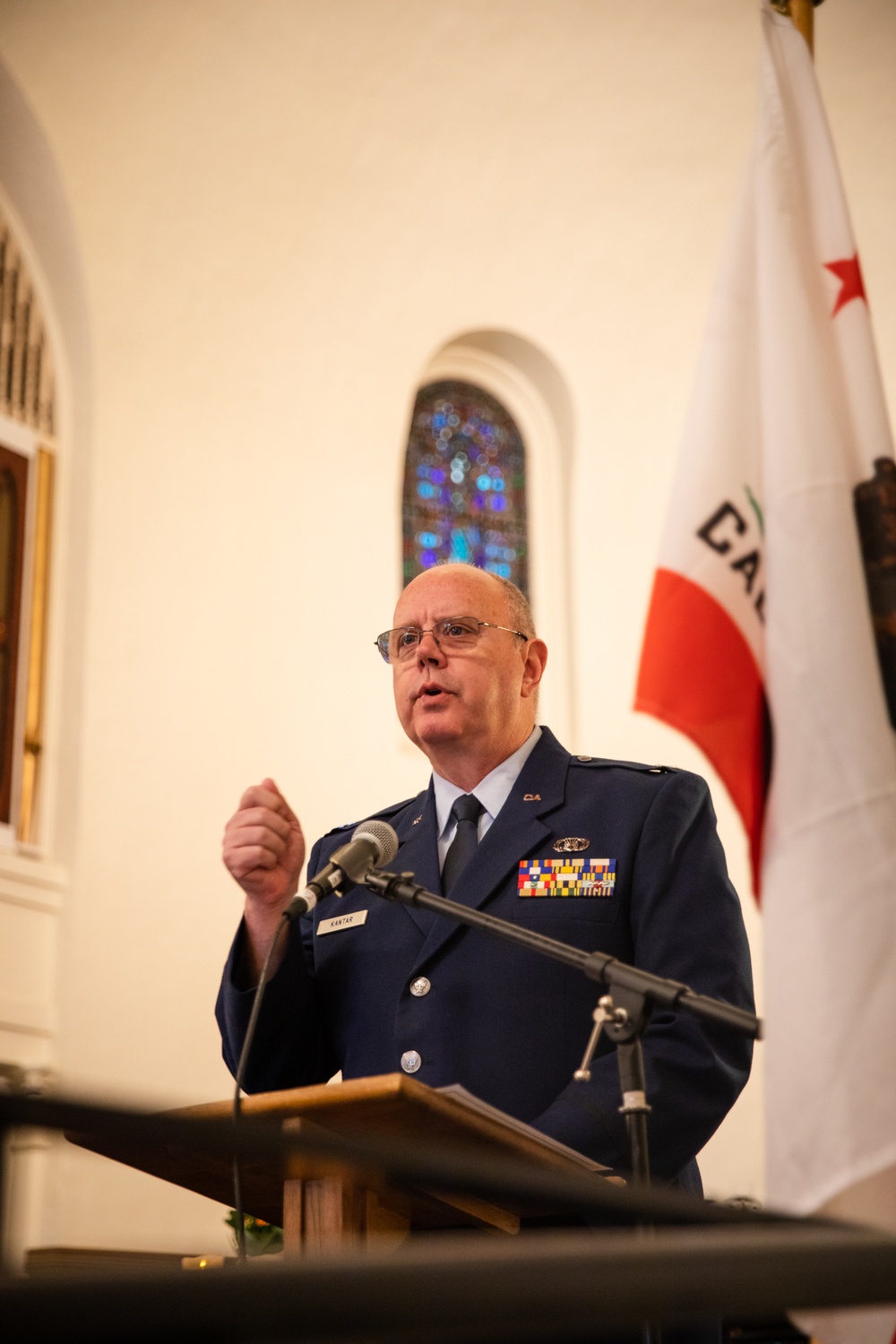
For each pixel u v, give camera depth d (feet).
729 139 33.27
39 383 28.73
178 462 29.35
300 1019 9.70
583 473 34.09
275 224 30.25
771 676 8.52
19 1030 25.09
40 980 25.80
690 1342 8.28
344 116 30.35
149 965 26.84
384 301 31.91
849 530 8.73
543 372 34.63
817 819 8.06
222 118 29.09
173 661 28.50
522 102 31.83
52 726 27.40
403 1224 7.84
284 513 30.45
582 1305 2.28
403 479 33.55
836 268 9.60
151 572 28.63
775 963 7.86
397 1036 9.39
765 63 10.24
